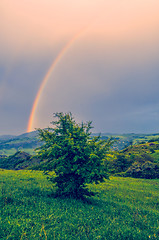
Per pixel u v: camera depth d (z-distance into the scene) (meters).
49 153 11.84
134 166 48.28
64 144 12.52
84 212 9.66
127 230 7.89
